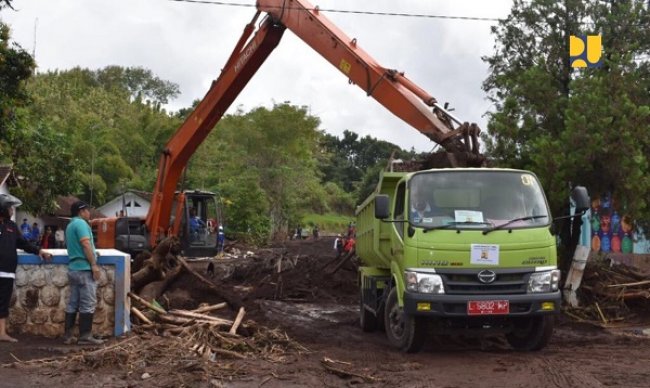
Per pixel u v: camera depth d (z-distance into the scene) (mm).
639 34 15773
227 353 9156
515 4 16578
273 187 60781
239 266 23922
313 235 60531
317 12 15812
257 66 18031
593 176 14750
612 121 14477
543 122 15625
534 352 10359
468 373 8586
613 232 23719
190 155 20625
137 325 10539
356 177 98062
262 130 63969
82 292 9781
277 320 14406
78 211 9930
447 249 9758
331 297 19859
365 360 9516
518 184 10461
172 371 8180
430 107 13812
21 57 19375
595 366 9016
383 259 11875
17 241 10086
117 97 77625
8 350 9242
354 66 14734
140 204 51844
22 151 26125
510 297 9656
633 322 14547
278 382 7984
